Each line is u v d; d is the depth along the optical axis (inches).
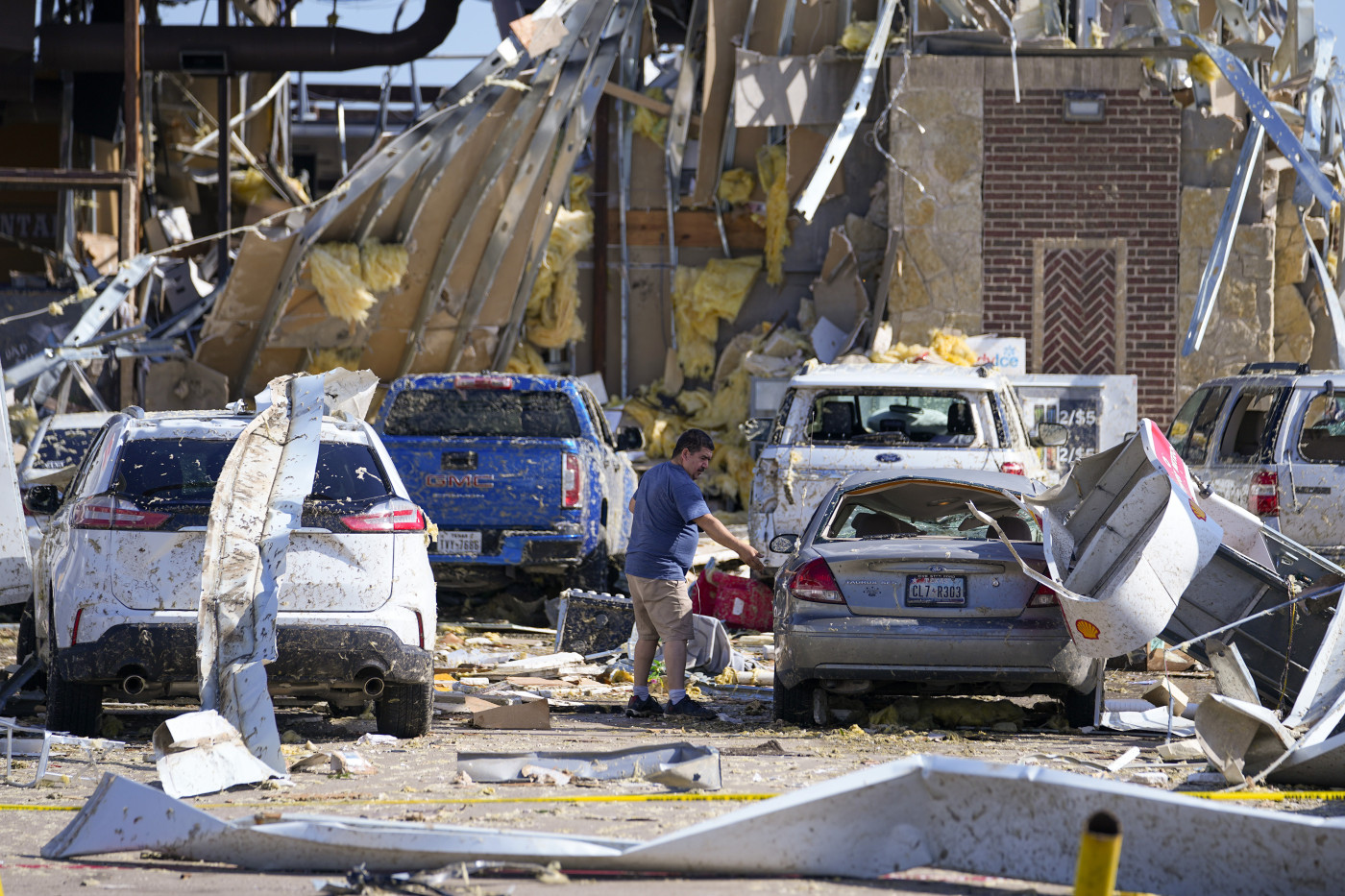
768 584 1752.0
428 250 2800.2
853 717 1226.6
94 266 3371.1
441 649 1690.5
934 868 572.1
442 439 1904.5
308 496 1033.5
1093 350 3011.8
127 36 2824.8
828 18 3184.1
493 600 2080.5
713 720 1218.0
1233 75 2925.7
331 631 1002.1
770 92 3120.1
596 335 3245.6
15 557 1154.7
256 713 866.1
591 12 2721.5
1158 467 1018.1
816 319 3159.5
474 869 591.5
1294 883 548.1
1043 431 1823.3
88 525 1013.2
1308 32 3189.0
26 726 1105.4
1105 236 3009.4
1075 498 1126.4
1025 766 575.5
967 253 3002.0
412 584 1043.9
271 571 919.0
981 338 2977.4
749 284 3211.1
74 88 3612.2
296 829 619.8
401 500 1063.0
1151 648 1551.4
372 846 606.5
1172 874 558.9
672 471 1255.5
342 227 2733.8
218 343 2837.1
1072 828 559.8
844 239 3085.6
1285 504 1706.4
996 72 3002.0
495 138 2726.4
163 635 984.9
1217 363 3011.8
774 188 3189.0
